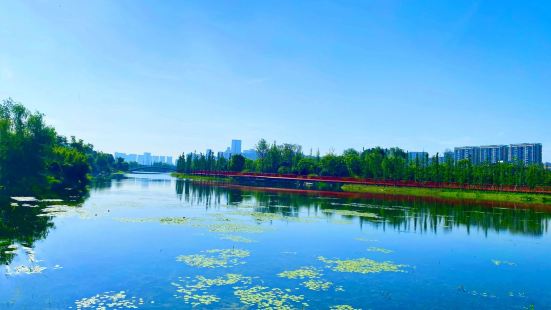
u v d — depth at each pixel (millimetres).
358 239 35969
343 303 18859
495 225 49312
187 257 26406
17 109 72500
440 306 19250
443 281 23625
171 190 94438
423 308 18844
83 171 90812
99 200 61438
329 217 50531
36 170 72375
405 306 18984
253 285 20938
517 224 50656
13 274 21781
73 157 95750
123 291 19359
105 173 190125
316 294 19984
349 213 55531
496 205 74500
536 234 43500
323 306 18297
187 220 43062
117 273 22375
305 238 35312
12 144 68188
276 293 19828
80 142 142625
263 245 31438
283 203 67688
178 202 64062
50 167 84875
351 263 26719
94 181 124688
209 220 43688
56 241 30172
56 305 17438
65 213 44375
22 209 46125
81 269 23031
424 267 26906
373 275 24062
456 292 21562
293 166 150250
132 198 67938
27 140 70312
